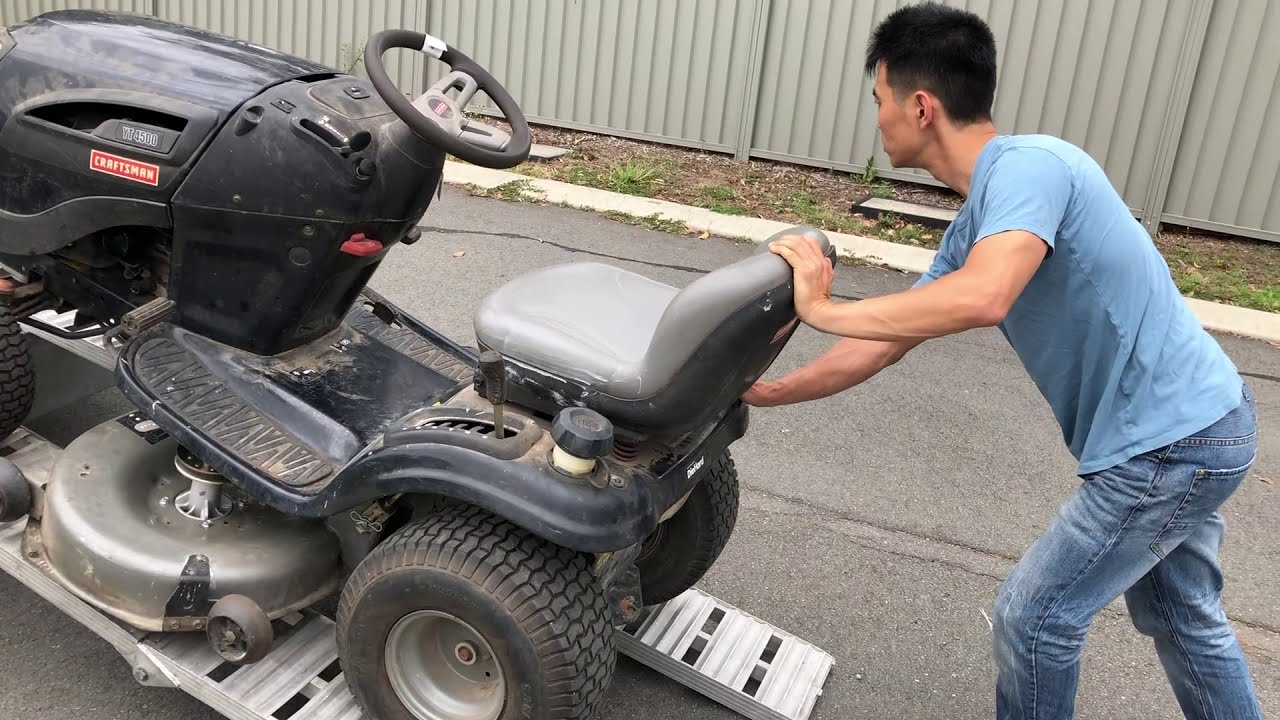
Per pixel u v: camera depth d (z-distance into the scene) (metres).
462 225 6.97
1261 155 7.76
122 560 2.44
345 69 10.20
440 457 2.18
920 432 4.68
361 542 2.61
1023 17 8.04
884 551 3.72
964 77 2.16
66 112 2.66
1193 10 7.58
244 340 2.71
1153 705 3.05
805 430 4.59
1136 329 2.15
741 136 9.10
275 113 2.51
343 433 2.54
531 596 2.14
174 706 2.67
